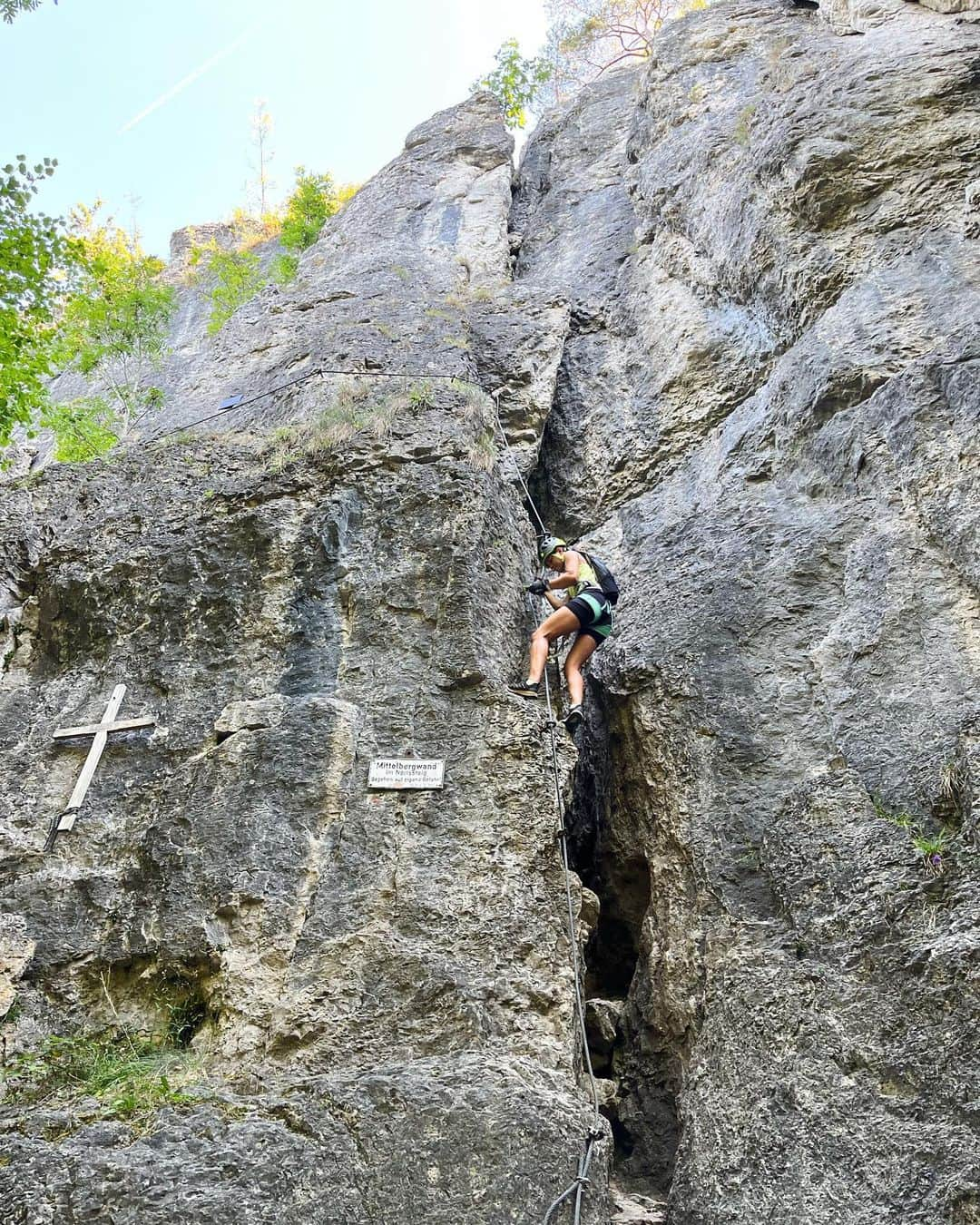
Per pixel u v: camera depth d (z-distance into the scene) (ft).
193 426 35.32
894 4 42.19
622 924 26.04
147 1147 15.65
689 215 40.01
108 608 27.86
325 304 43.11
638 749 25.79
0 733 26.20
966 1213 15.03
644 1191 21.43
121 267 62.80
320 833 21.95
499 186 54.03
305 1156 15.75
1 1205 14.74
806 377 29.89
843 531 26.45
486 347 37.40
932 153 32.48
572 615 25.94
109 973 21.43
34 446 57.47
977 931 17.43
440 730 23.54
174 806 23.18
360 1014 19.27
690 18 50.55
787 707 24.32
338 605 26.08
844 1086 17.16
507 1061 18.08
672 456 34.40
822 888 19.97
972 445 24.26
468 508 27.25
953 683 21.74
